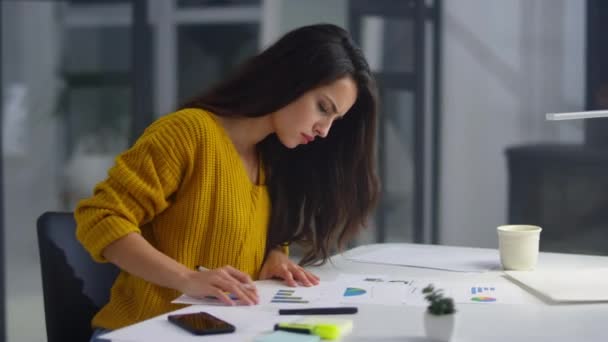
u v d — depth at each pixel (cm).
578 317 107
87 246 130
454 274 140
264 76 142
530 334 98
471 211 367
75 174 420
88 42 415
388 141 366
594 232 341
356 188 160
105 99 415
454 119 367
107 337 95
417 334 97
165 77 394
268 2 383
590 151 343
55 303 142
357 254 164
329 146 158
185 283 122
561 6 349
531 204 354
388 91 365
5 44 422
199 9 390
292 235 155
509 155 360
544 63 354
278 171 156
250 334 97
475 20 361
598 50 344
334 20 375
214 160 139
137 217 133
